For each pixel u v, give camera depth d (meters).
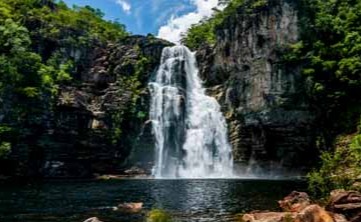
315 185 42.88
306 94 76.31
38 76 78.81
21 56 77.88
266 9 79.94
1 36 79.19
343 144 69.25
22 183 64.19
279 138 79.25
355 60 72.38
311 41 78.19
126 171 83.69
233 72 85.88
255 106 80.81
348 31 77.94
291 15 78.25
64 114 80.69
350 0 82.31
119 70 91.50
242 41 83.25
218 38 88.88
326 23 78.31
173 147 87.69
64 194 49.78
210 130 86.94
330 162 50.41
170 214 35.34
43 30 89.25
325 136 74.88
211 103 88.56
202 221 32.34
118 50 93.75
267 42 79.50
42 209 38.09
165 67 93.38
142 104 87.88
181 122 89.06
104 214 35.66
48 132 78.12
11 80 75.06
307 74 75.88
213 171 84.81
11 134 73.31
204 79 93.00
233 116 84.81
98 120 83.94
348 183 40.31
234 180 71.25
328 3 82.44
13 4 97.94
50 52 88.69
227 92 86.44
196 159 86.56
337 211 30.45
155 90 90.00
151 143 85.81
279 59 78.25
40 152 77.81
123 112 85.69
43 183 64.69
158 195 48.81
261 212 34.47
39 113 77.38
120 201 43.59
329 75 75.75
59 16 100.25
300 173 78.50
